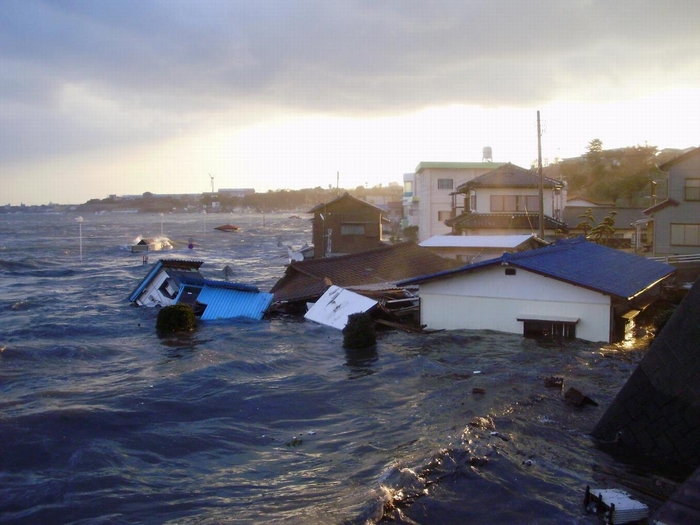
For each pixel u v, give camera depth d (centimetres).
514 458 1073
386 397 1589
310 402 1579
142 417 1481
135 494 1062
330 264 3195
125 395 1644
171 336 2478
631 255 2991
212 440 1329
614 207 6488
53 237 10888
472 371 1781
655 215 4153
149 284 3309
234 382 1764
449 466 1042
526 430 1220
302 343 2308
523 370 1764
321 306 2788
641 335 2270
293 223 17825
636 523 847
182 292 3036
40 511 1011
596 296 2134
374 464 1129
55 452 1266
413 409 1462
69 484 1106
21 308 3241
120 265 5850
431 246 3894
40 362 2059
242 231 13112
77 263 6047
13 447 1280
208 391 1681
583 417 1308
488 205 4912
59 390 1709
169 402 1586
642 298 2581
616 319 2228
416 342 2223
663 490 941
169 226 16312
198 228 14888
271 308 2966
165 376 1845
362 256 3338
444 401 1489
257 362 2000
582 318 2161
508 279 2278
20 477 1153
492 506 905
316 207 5625
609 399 1452
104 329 2652
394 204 11906
